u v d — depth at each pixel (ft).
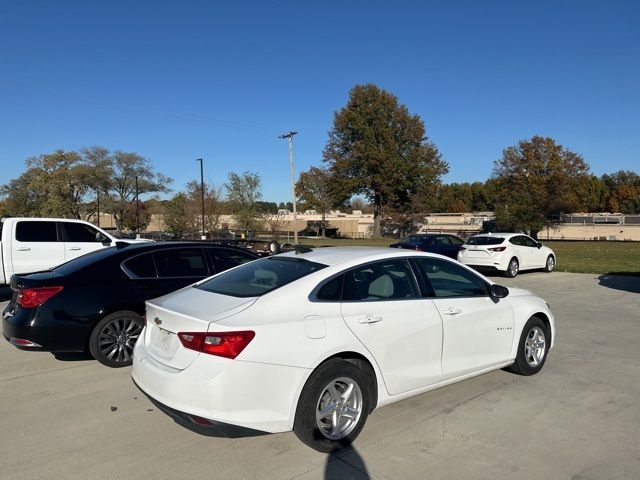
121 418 14.93
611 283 48.24
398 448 12.94
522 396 16.61
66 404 16.05
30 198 238.48
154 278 20.90
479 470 11.84
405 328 14.21
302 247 17.52
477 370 16.44
